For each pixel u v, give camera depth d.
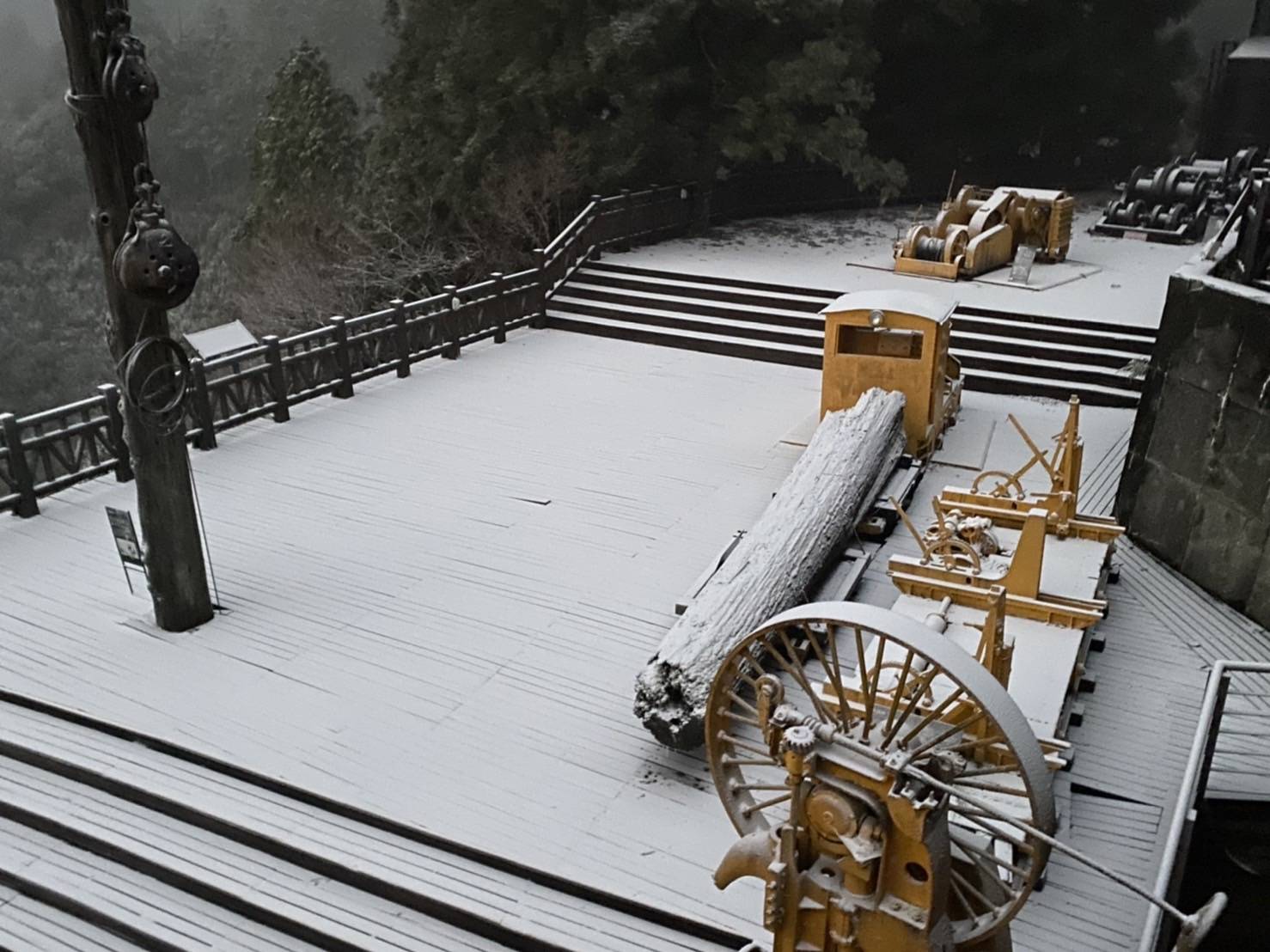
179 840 6.46
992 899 4.79
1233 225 13.30
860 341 11.30
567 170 21.22
